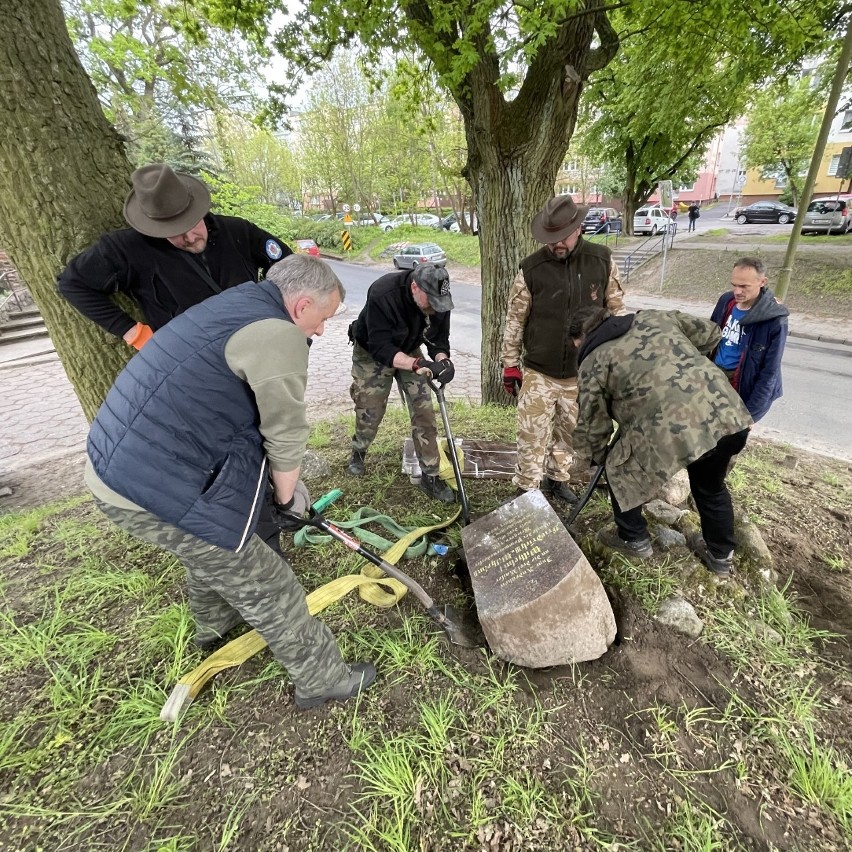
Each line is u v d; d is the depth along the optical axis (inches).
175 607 82.9
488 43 134.2
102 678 73.1
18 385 282.8
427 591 89.0
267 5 158.9
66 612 84.8
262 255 94.0
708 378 73.7
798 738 64.5
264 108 200.2
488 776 60.2
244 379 53.6
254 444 57.8
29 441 208.8
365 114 995.3
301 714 67.2
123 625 82.0
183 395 52.1
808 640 79.3
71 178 80.4
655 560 91.2
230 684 71.6
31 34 74.2
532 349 109.3
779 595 85.4
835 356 301.7
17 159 76.0
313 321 58.5
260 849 53.6
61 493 155.6
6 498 153.9
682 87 421.1
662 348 75.4
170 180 73.5
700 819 56.4
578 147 772.6
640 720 67.1
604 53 152.6
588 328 82.5
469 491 120.7
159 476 53.1
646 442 75.7
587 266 102.1
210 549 56.4
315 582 90.7
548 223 96.3
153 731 65.5
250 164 1077.1
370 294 103.4
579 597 73.2
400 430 163.8
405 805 57.2
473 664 75.1
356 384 118.3
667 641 77.7
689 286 515.2
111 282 78.1
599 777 60.5
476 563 81.6
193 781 59.9
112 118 412.2
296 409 55.2
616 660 75.8
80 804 57.7
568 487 119.3
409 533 101.7
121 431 53.1
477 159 169.0
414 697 69.7
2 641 79.3
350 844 53.8
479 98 150.9
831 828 55.9
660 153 634.8
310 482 127.5
